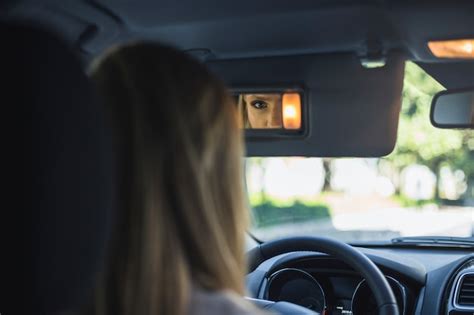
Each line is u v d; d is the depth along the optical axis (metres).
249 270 3.46
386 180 12.53
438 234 4.05
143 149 1.35
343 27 3.27
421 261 3.89
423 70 3.58
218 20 3.29
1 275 1.17
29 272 1.17
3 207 1.17
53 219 1.19
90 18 3.20
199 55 3.60
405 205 12.48
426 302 3.73
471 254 3.83
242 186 1.45
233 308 1.34
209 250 1.37
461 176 12.23
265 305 2.85
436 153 12.15
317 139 3.48
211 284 1.36
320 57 3.47
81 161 1.22
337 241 3.32
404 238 4.06
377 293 3.21
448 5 2.88
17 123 1.19
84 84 1.25
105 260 1.33
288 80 3.48
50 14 3.08
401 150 12.43
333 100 3.47
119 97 1.38
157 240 1.33
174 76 1.39
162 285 1.33
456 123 3.38
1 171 1.18
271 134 3.48
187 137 1.37
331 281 3.69
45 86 1.21
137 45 1.44
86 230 1.22
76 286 1.21
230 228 1.42
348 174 12.30
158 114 1.36
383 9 3.05
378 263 3.78
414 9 2.97
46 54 1.22
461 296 3.69
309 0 3.05
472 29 3.05
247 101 3.52
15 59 1.20
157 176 1.34
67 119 1.22
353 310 3.56
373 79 3.45
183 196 1.35
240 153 1.45
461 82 3.55
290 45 3.44
